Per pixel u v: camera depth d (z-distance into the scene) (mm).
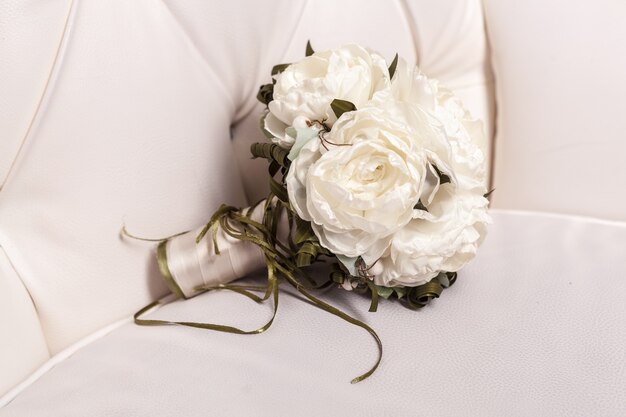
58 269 637
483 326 613
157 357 602
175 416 555
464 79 829
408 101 627
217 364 591
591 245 695
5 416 566
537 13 753
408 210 593
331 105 611
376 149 587
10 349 602
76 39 619
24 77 604
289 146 636
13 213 624
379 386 567
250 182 769
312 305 642
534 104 761
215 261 664
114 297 664
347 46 643
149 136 656
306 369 582
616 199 736
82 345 645
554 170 758
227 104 715
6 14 592
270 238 651
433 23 784
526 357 584
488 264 683
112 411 562
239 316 634
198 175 690
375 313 632
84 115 625
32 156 615
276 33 719
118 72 637
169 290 695
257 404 558
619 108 725
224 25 687
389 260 624
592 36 734
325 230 608
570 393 558
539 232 721
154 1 658
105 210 645
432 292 626
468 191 634
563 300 633
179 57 671
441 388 565
